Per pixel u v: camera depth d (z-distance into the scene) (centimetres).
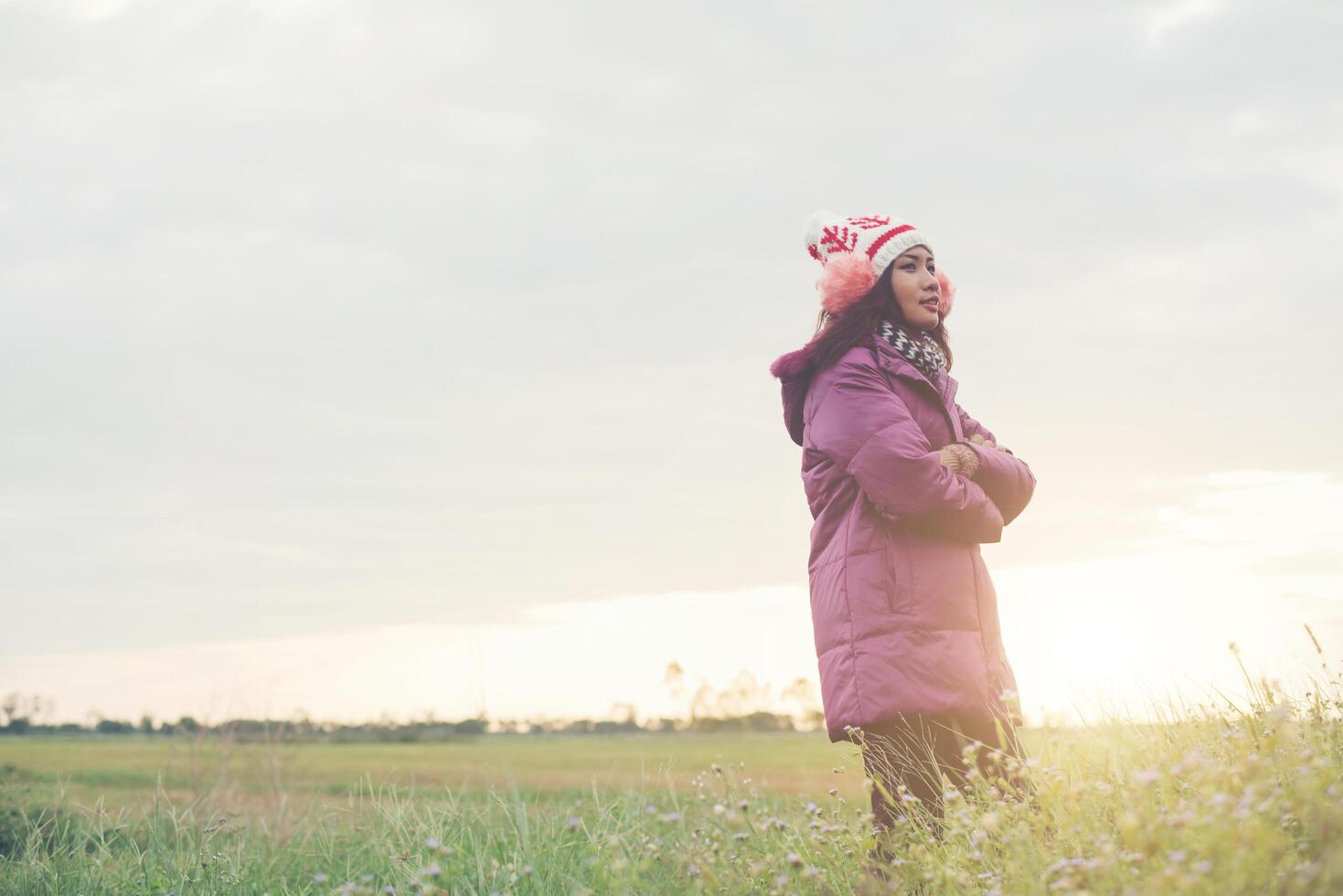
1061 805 320
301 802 607
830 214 467
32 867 496
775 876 353
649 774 575
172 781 660
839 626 406
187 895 462
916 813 362
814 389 429
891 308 438
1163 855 266
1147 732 374
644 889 385
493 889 429
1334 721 357
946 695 388
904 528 404
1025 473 432
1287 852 266
